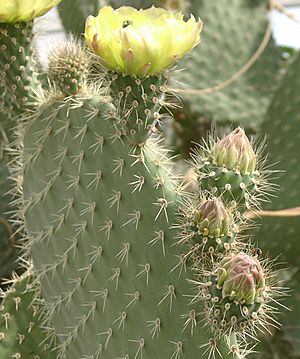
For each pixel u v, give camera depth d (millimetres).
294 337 1061
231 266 669
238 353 712
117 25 708
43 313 886
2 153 923
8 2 768
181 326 730
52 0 790
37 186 817
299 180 1042
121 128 749
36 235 829
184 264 727
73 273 796
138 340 754
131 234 749
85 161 774
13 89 812
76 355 816
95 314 782
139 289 747
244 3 1218
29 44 804
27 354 903
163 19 708
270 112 1092
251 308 674
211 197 714
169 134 1236
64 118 791
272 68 1216
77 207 785
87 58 792
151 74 710
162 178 741
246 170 716
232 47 1188
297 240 1024
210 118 1160
